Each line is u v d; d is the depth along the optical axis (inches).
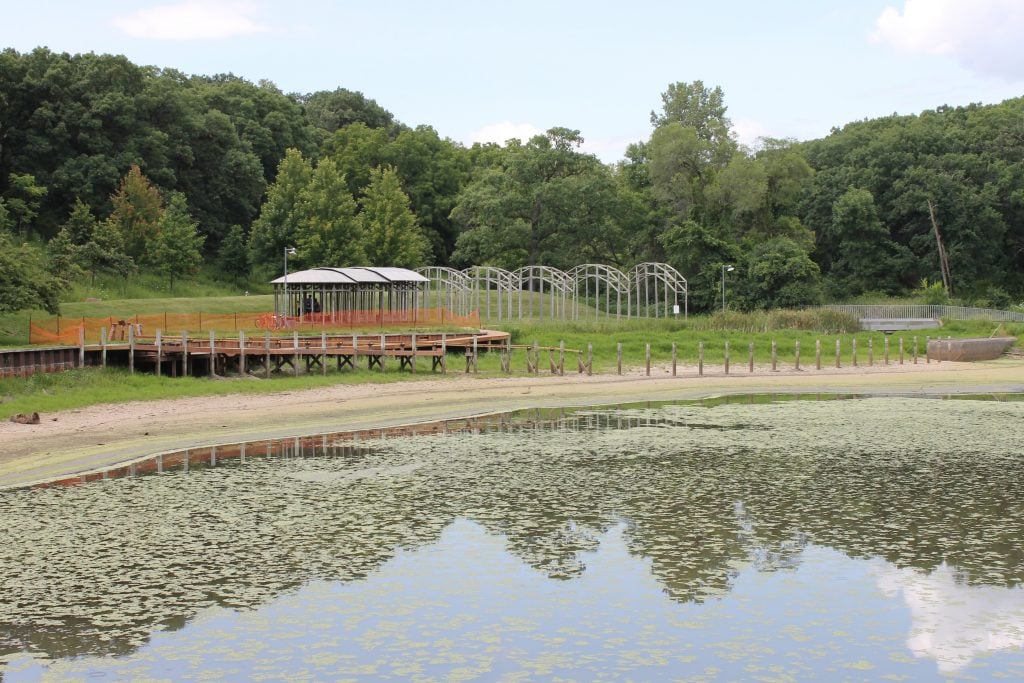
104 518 866.1
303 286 2598.4
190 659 566.9
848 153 4965.6
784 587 687.7
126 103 4084.6
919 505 915.4
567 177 4197.8
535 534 817.5
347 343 2032.5
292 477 1044.5
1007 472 1072.8
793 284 3799.2
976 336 3102.9
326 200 4008.4
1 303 1882.4
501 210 4067.4
